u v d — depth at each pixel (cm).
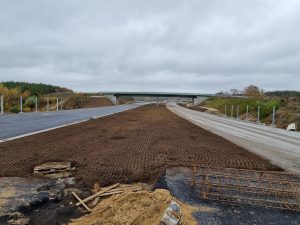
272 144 1396
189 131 1836
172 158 941
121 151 1040
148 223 439
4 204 532
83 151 1020
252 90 8138
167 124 2361
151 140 1361
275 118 3030
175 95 11606
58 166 789
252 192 623
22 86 9506
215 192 621
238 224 476
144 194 546
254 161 939
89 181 684
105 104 9362
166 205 495
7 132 1450
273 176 748
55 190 623
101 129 1814
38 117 2641
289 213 529
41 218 493
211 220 486
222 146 1239
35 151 988
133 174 740
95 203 554
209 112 5812
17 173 723
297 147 1324
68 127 1850
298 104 3256
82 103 7875
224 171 789
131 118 3059
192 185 655
